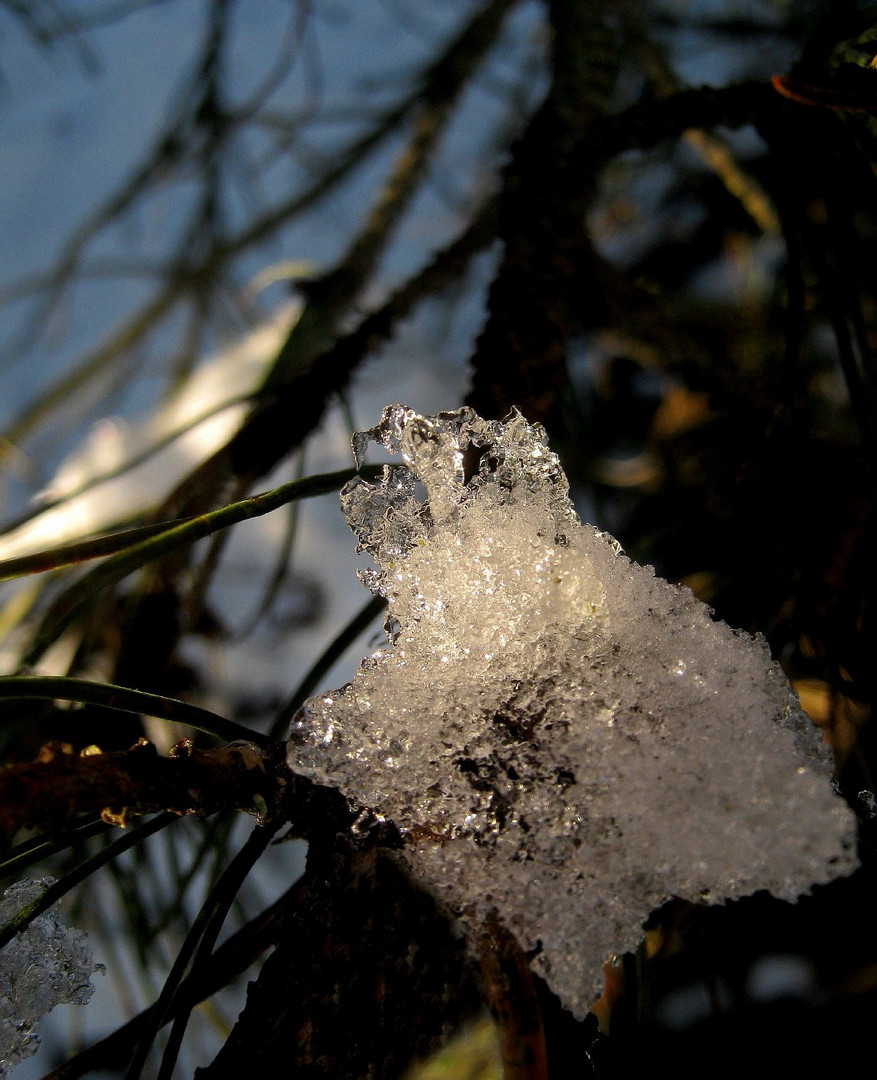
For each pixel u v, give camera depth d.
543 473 0.35
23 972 0.36
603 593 0.34
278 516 0.85
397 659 0.34
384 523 0.35
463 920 0.34
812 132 0.42
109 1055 0.37
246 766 0.34
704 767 0.33
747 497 0.44
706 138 0.78
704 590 0.46
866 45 0.40
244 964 0.37
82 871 0.35
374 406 0.95
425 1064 0.35
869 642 0.42
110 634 0.55
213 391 0.92
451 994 0.34
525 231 0.44
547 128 0.49
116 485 0.84
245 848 0.35
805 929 0.49
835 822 0.32
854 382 0.41
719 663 0.34
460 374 0.99
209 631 0.71
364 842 0.34
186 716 0.34
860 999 0.47
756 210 0.77
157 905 0.47
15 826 0.32
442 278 0.56
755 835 0.32
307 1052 0.34
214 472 0.47
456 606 0.34
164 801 0.33
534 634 0.34
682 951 0.46
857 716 0.43
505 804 0.34
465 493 0.35
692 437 0.67
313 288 0.67
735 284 0.86
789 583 0.43
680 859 0.33
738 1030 0.45
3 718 0.44
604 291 0.65
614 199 0.93
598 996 0.33
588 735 0.34
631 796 0.33
